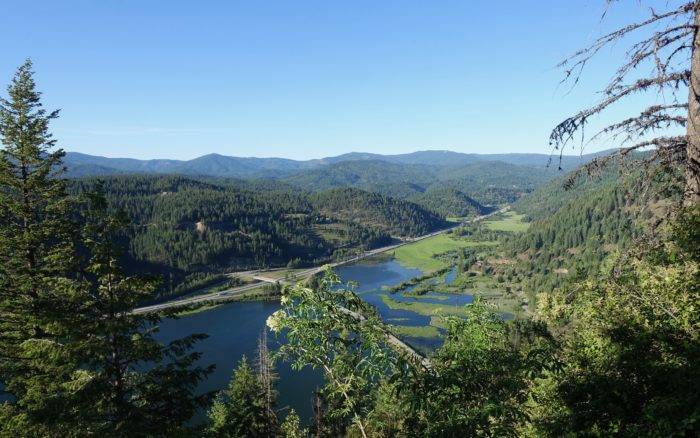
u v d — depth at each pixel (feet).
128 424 41.65
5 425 41.96
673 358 25.71
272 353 30.09
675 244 28.89
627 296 29.40
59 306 46.11
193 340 50.31
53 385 44.75
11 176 56.13
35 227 56.59
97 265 44.52
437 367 26.17
